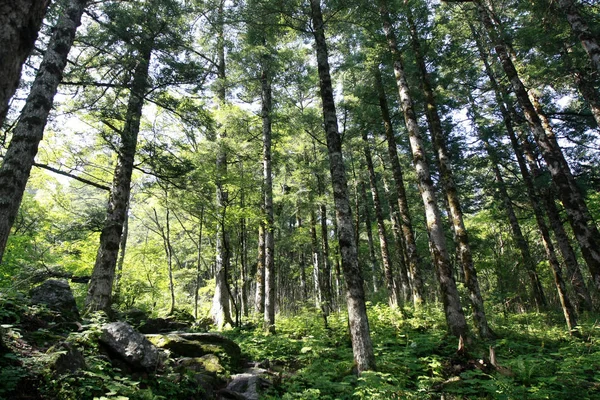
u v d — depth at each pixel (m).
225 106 17.17
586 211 13.91
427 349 8.63
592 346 7.80
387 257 17.50
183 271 25.06
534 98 15.95
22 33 2.16
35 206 17.67
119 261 19.44
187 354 7.98
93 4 10.25
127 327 6.08
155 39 11.88
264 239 16.36
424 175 10.59
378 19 11.55
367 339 7.38
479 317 10.09
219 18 11.15
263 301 15.40
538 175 16.09
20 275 11.36
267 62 15.75
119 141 12.12
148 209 23.59
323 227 21.55
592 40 8.36
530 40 11.57
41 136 6.86
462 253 10.82
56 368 4.36
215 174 14.29
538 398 5.52
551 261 15.05
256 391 6.72
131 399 4.66
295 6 10.15
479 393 6.21
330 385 6.58
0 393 3.65
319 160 20.89
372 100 16.31
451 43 16.38
